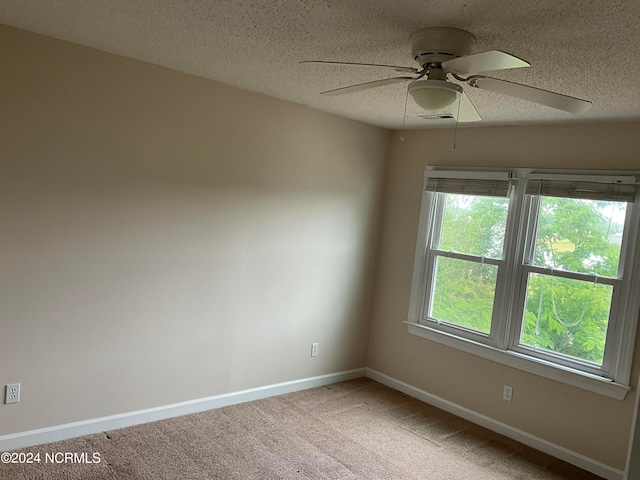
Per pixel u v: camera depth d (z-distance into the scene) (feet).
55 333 9.10
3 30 8.11
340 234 13.43
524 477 9.82
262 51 8.02
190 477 8.57
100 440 9.50
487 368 12.03
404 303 13.82
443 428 11.71
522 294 11.56
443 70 6.51
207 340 11.14
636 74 7.23
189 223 10.55
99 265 9.46
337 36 7.00
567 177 10.73
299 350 13.00
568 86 8.17
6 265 8.49
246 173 11.31
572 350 10.78
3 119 8.25
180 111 10.15
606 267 10.36
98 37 8.30
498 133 12.01
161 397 10.59
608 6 5.22
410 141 13.80
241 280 11.55
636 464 6.73
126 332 9.93
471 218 12.59
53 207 8.86
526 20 5.81
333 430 10.99
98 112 9.17
